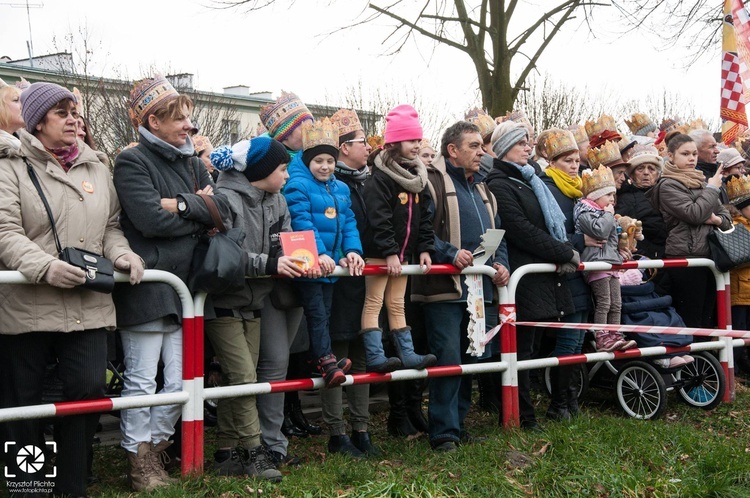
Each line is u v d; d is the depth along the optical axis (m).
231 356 4.61
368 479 4.55
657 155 7.37
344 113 5.39
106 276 3.96
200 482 4.32
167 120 4.44
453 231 5.45
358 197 5.24
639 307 6.46
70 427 4.12
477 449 5.17
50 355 4.23
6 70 22.02
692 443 5.40
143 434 4.40
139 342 4.37
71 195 4.08
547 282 5.85
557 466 4.92
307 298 4.79
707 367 6.83
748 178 7.55
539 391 7.26
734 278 7.46
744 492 4.76
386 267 5.05
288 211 4.90
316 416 6.53
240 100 29.56
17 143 4.21
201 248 4.43
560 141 6.32
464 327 5.64
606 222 6.11
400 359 5.16
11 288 3.92
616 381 6.50
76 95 4.59
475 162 5.56
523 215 5.79
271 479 4.48
